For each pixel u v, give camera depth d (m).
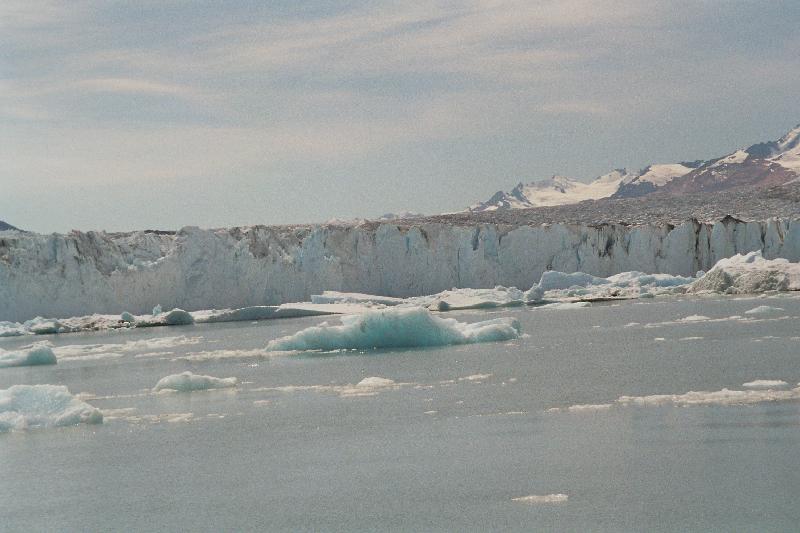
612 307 68.69
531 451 22.19
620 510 17.62
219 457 23.67
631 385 30.23
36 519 19.39
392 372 36.88
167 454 24.33
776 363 32.72
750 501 17.64
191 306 84.38
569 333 49.38
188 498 20.17
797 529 16.19
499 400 29.08
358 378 35.81
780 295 67.25
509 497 18.81
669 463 20.34
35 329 74.19
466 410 27.80
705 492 18.30
